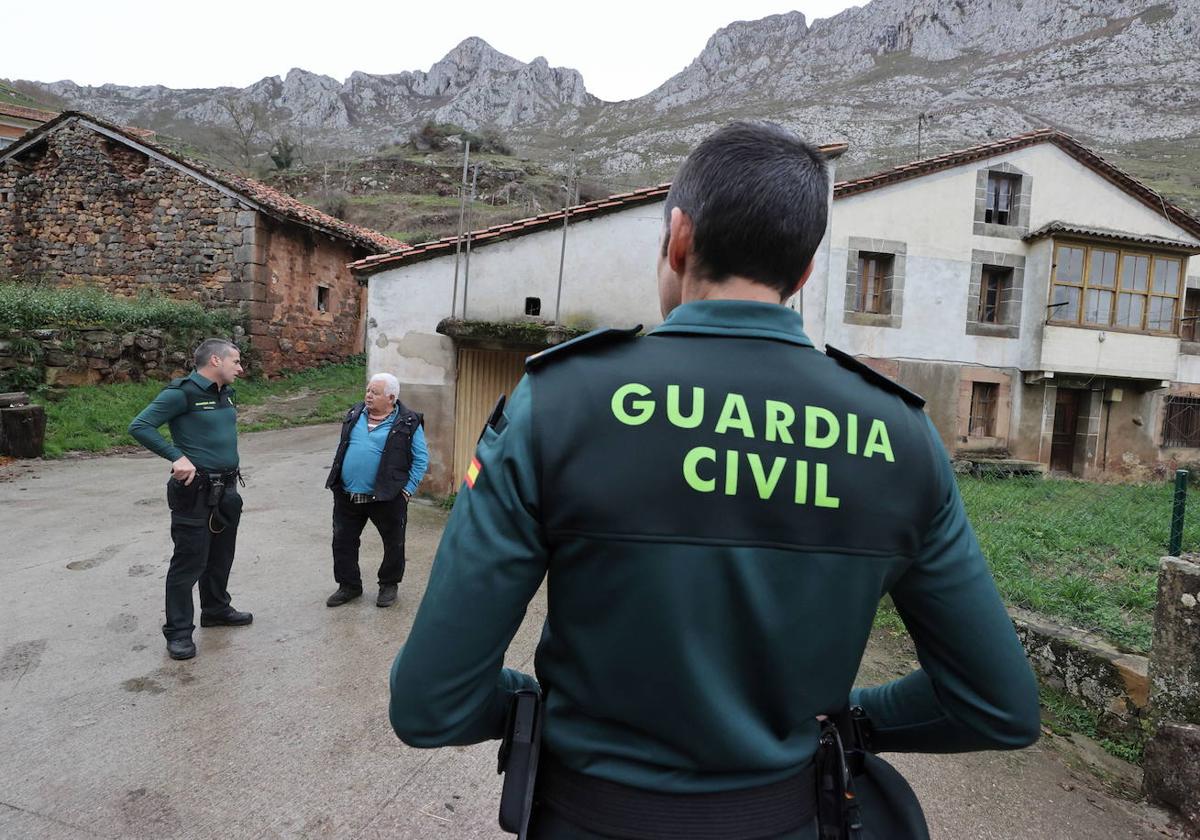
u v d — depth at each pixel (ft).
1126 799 9.12
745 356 2.62
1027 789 9.19
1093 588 14.76
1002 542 18.54
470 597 2.45
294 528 20.34
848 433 2.55
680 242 2.94
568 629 2.52
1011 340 45.65
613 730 2.54
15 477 25.11
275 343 49.88
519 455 2.46
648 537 2.34
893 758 9.78
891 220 42.80
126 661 11.59
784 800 2.62
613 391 2.48
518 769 2.73
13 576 15.38
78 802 8.00
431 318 25.70
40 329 34.32
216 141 173.17
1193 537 20.47
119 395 35.86
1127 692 10.32
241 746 9.27
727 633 2.40
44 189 51.13
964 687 2.77
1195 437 51.19
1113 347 45.88
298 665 11.69
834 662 2.55
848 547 2.47
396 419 14.39
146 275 49.29
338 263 57.36
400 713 2.55
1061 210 45.88
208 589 12.93
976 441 45.52
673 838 2.44
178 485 11.57
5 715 9.80
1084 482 37.55
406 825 7.90
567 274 26.09
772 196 2.68
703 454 2.40
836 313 41.98
